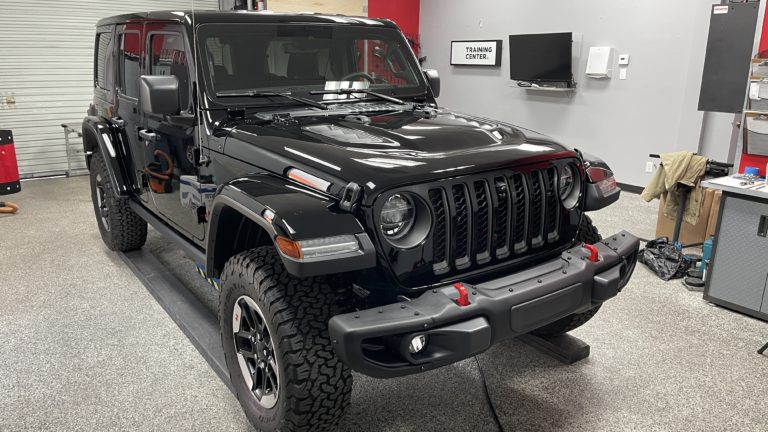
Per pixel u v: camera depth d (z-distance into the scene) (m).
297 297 1.88
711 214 4.41
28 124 6.78
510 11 7.53
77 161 7.11
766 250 3.15
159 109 2.37
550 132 7.41
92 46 6.95
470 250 1.94
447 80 8.62
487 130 2.32
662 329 3.13
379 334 1.63
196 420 2.28
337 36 2.97
